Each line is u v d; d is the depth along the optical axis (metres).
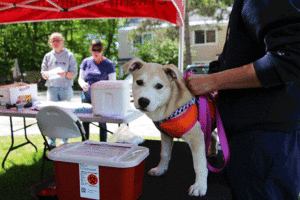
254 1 0.87
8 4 3.54
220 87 0.98
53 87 3.71
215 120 1.27
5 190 2.55
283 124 0.96
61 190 1.12
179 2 2.80
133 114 2.61
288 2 0.77
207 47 16.05
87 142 1.32
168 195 1.16
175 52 13.65
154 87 1.12
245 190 1.03
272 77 0.84
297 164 0.97
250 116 1.02
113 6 3.89
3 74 18.06
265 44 0.86
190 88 1.06
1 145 3.99
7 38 17.56
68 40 18.89
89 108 2.96
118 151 1.13
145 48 14.39
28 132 4.87
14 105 3.00
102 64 3.63
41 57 17.91
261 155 0.98
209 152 1.68
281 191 0.98
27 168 3.10
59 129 2.21
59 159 1.08
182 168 1.50
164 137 1.36
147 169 1.51
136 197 1.11
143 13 3.83
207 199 1.11
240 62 1.03
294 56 0.78
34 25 17.98
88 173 1.05
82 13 4.02
